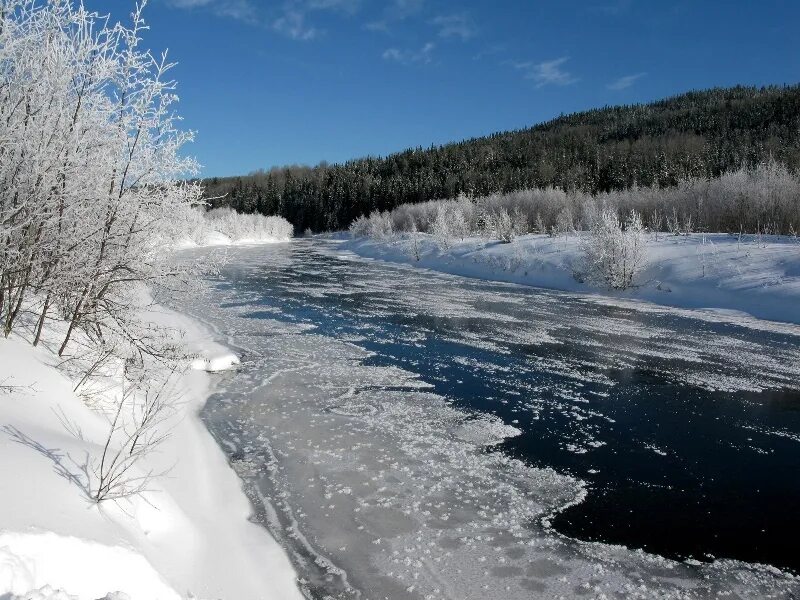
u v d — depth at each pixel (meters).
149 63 5.92
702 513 5.29
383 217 63.25
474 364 10.73
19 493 3.00
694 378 9.98
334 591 3.98
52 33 5.44
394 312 16.66
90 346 6.38
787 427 7.60
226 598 3.54
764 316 15.99
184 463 5.54
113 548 2.96
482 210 48.88
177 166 6.30
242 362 10.41
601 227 21.94
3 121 5.18
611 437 7.18
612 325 14.93
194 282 7.20
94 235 5.84
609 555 4.57
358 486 5.64
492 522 5.03
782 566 4.48
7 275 5.57
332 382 9.30
